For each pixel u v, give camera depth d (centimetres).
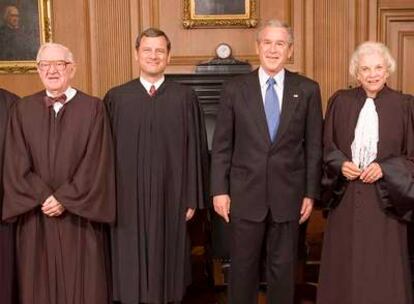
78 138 277
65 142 275
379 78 257
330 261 277
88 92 461
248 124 271
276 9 459
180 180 294
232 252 284
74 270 280
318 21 460
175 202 294
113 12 457
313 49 461
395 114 263
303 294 354
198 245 386
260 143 270
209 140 387
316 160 276
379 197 262
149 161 289
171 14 458
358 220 266
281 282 280
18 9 454
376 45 260
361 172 261
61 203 270
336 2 459
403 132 264
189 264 306
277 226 275
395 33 466
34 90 462
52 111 279
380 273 265
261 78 276
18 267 285
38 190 271
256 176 271
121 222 291
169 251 296
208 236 374
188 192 297
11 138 278
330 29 460
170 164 293
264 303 316
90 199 275
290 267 279
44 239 279
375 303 265
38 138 276
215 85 405
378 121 263
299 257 313
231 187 279
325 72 463
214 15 456
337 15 460
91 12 456
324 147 275
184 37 459
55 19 456
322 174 277
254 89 274
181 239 297
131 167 290
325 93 464
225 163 281
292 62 463
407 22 465
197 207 300
